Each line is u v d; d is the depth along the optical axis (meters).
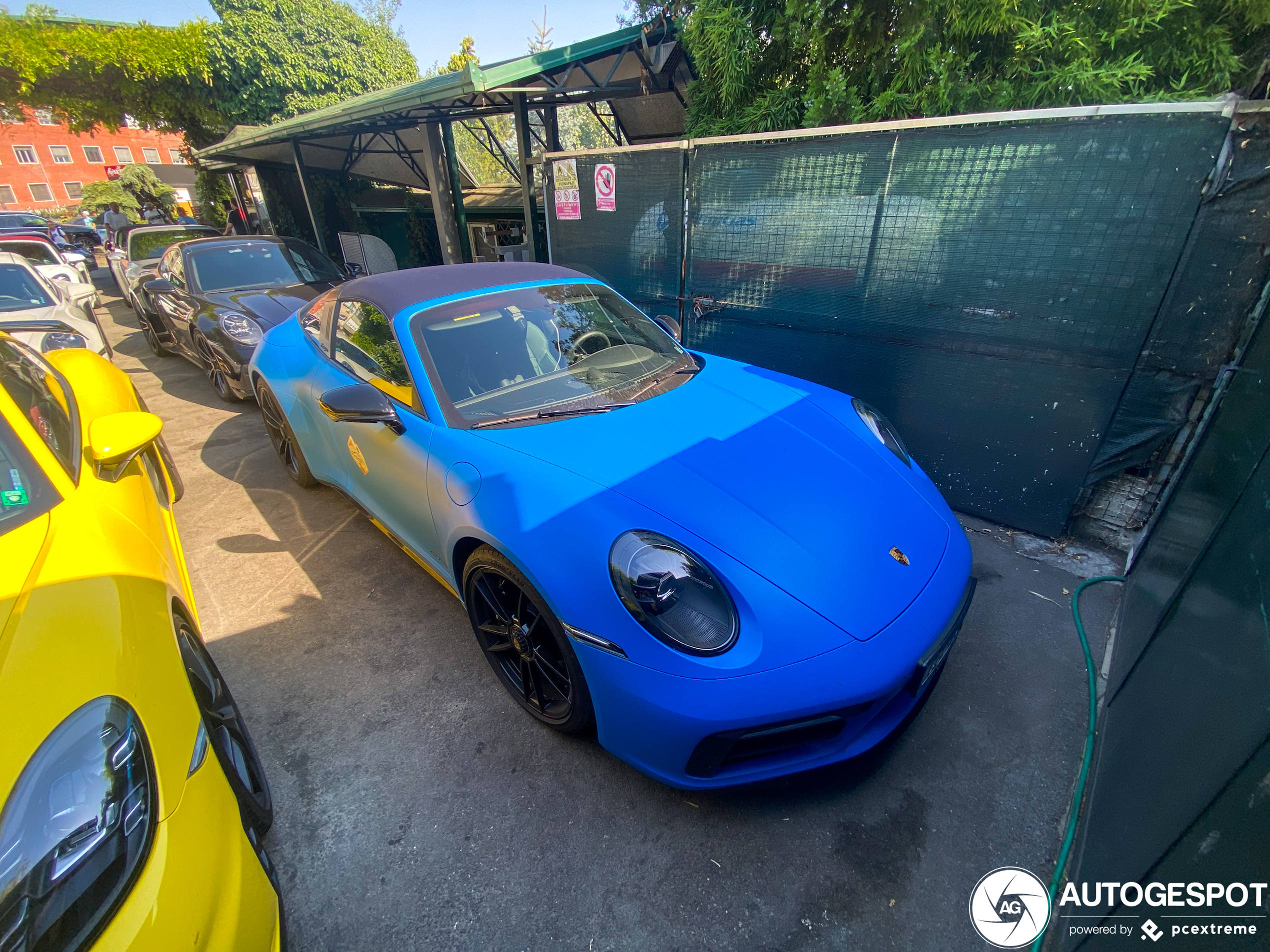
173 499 3.32
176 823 1.05
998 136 2.70
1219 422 2.02
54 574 1.29
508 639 2.00
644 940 1.43
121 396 2.86
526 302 2.63
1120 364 2.67
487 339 2.42
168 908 0.97
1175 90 3.13
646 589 1.51
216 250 5.74
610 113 8.15
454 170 8.09
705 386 2.50
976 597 2.68
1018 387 2.97
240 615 2.63
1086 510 3.04
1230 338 2.40
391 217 12.42
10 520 1.41
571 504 1.72
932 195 2.95
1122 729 1.67
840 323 3.49
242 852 1.17
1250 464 1.49
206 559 3.05
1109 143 2.46
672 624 1.49
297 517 3.46
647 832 1.68
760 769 1.60
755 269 3.76
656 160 3.96
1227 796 0.88
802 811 1.73
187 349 5.74
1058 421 2.90
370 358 2.54
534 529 1.71
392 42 15.37
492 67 4.95
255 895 1.15
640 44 5.82
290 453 3.74
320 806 1.78
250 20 12.05
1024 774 1.84
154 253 8.16
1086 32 3.24
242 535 3.27
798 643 1.50
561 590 1.61
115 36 10.68
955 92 3.52
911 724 1.96
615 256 4.51
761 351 3.93
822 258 3.44
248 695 2.20
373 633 2.51
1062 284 2.71
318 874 1.59
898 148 2.99
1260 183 2.21
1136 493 2.86
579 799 1.78
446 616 2.60
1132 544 2.91
